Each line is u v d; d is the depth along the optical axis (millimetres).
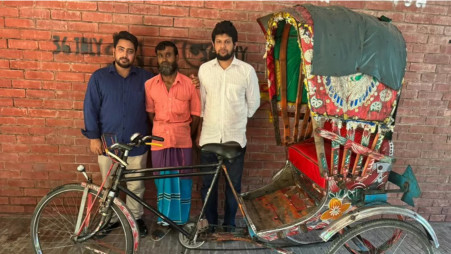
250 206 2439
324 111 1826
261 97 2938
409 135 3109
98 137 2564
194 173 2234
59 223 2895
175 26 2738
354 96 1827
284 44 2387
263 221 2250
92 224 2275
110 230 2627
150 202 3111
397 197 3285
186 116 2594
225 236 2275
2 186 2943
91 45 2705
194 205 3152
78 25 2658
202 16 2738
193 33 2764
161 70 2432
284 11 1949
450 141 3143
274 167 3125
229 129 2521
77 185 2236
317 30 1744
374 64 1791
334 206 2039
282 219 2258
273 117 2572
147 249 2633
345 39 1761
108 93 2473
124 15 2678
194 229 2270
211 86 2484
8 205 2996
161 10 2695
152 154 2605
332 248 2090
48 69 2721
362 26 1811
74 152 2920
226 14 2750
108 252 2469
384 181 2084
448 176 3229
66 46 2689
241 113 2557
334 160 1942
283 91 2500
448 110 3066
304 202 2398
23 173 2926
